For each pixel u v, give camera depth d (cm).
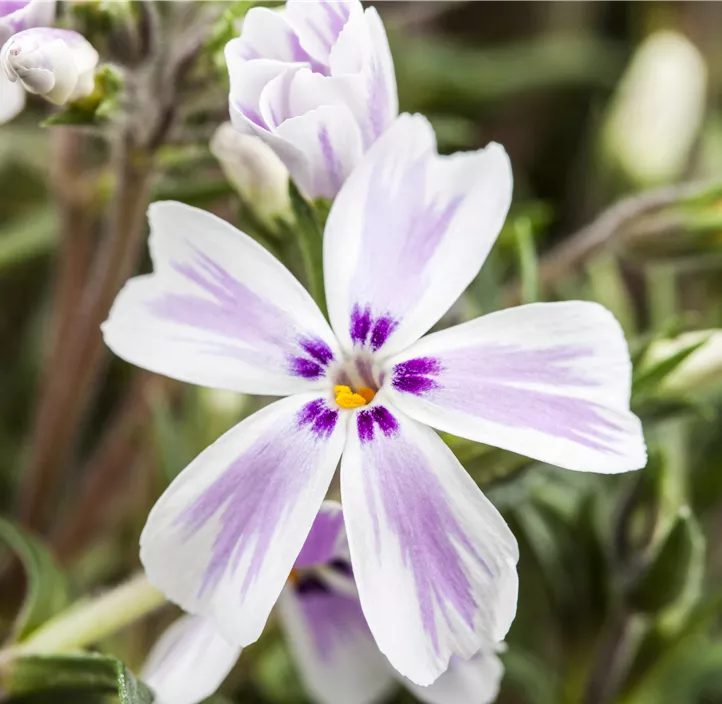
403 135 11
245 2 12
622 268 15
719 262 14
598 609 13
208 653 12
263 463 11
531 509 13
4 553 15
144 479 14
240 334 11
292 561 11
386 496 11
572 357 11
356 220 11
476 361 11
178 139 13
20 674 12
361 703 12
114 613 12
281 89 11
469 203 11
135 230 13
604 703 13
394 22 15
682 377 12
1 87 12
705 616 13
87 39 12
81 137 14
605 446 11
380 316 11
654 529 13
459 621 11
